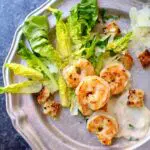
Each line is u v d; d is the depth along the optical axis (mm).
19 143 500
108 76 433
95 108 426
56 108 443
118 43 439
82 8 444
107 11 450
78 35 448
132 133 429
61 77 445
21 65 450
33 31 450
